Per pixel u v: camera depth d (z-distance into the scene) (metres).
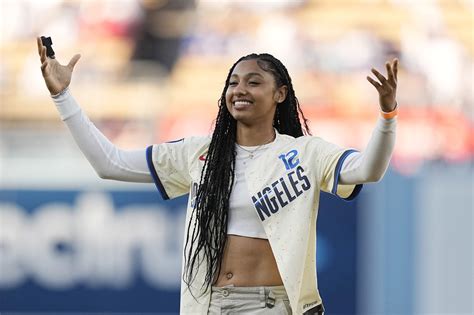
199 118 40.75
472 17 43.22
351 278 28.28
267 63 13.09
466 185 28.53
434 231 28.42
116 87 42.00
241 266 12.51
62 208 29.72
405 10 43.38
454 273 28.36
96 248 29.55
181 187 13.45
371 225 28.38
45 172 29.97
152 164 13.23
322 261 28.36
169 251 29.33
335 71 41.97
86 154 13.12
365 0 43.59
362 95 41.06
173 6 44.19
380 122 11.97
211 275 12.55
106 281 29.45
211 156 12.95
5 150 39.44
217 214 12.61
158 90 41.94
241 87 12.81
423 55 42.09
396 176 28.52
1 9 44.38
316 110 40.50
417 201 28.47
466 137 39.19
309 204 12.48
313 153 12.69
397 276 28.31
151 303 29.30
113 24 44.06
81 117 13.11
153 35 43.69
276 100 13.16
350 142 39.84
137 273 29.41
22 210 29.77
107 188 29.67
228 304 12.42
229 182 12.77
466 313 28.25
